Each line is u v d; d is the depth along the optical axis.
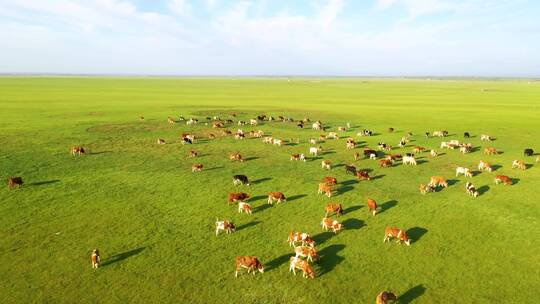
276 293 17.70
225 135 52.94
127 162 37.81
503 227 24.05
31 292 17.53
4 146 42.56
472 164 38.72
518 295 17.52
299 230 23.72
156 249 21.30
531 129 57.81
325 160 40.03
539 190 30.59
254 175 34.38
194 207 26.95
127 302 17.05
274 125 61.81
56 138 47.78
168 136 51.53
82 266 19.61
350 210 26.70
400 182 32.81
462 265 19.89
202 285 18.25
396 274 19.16
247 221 24.91
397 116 72.56
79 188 30.03
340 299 17.31
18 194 28.36
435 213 26.17
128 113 71.00
